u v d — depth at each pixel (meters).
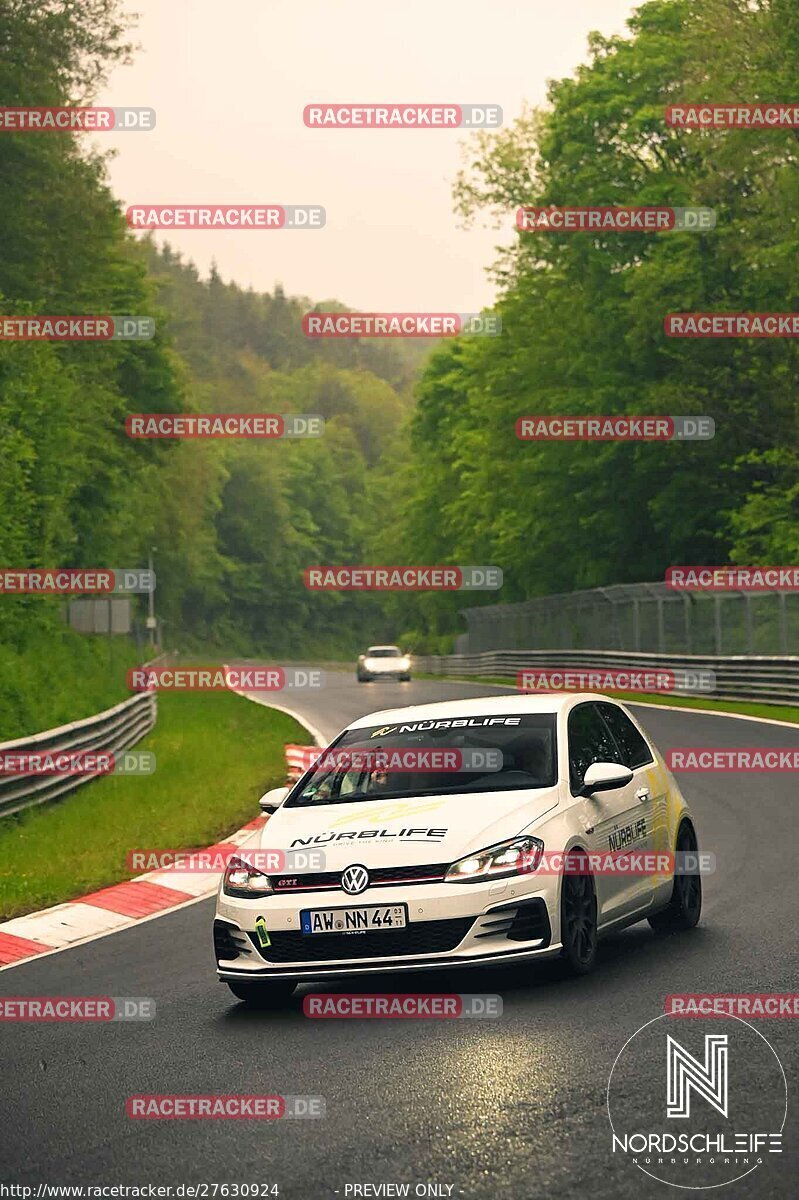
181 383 79.81
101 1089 9.30
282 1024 10.92
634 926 14.42
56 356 63.12
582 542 75.69
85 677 52.78
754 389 62.88
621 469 69.94
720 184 60.81
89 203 62.31
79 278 64.56
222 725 49.81
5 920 16.47
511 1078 8.82
